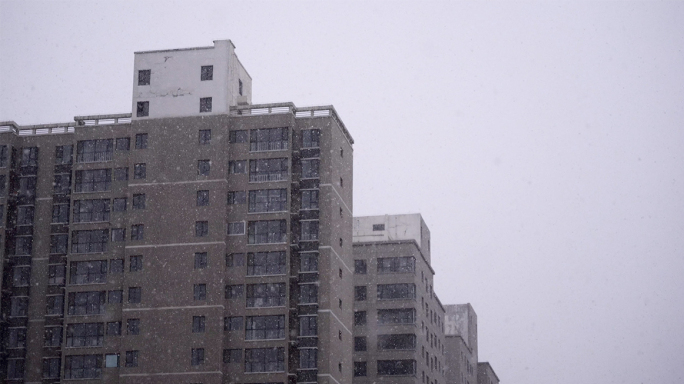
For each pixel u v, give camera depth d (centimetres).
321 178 11419
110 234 11362
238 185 11300
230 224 11206
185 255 11081
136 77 11719
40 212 11706
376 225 15512
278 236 11119
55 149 11875
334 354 11031
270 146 11381
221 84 11544
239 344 10856
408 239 15075
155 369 10794
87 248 11400
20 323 11400
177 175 11325
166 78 11662
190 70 11638
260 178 11306
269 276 11000
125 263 11144
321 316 10994
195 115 11481
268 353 10806
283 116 11444
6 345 11356
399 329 14412
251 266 11069
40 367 11244
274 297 10950
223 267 11006
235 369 10781
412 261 14688
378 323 14488
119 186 11475
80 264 11356
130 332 10950
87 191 11569
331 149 11506
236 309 10950
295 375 10838
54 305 11412
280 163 11325
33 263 11569
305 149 11512
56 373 11200
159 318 10931
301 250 11206
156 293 11012
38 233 11650
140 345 10888
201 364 10744
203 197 11231
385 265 14725
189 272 11025
